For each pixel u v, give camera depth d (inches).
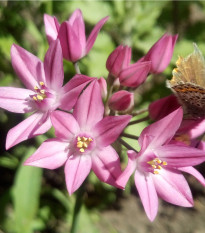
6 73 4.1
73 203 4.2
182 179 2.4
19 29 4.2
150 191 2.3
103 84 2.7
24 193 3.5
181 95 2.3
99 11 4.2
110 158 2.3
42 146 2.2
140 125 3.8
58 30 2.6
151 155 2.4
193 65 2.3
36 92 2.5
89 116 2.3
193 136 2.5
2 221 3.8
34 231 4.1
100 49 4.0
